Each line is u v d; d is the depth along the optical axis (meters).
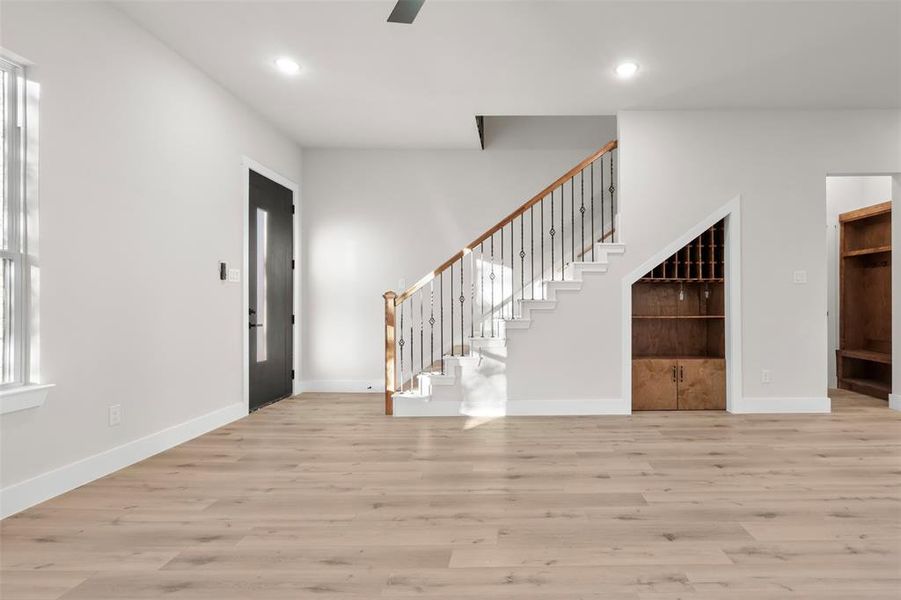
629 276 5.01
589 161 5.16
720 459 3.52
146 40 3.56
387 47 3.80
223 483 3.07
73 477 2.95
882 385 5.86
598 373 5.01
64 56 2.89
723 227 5.21
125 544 2.28
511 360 4.99
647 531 2.40
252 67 4.13
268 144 5.41
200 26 3.50
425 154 6.36
